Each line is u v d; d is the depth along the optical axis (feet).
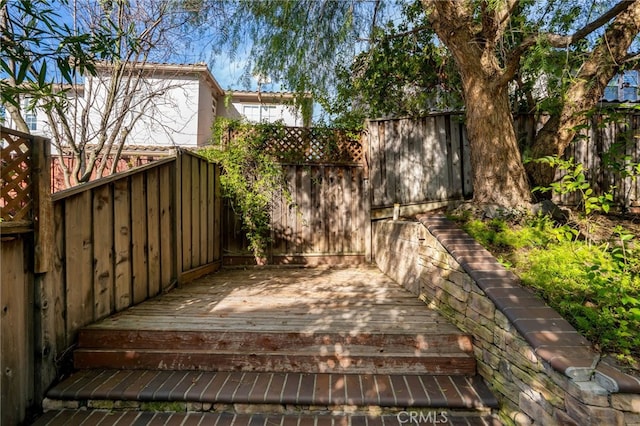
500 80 11.16
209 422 6.68
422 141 16.90
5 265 6.30
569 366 5.06
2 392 6.18
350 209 17.87
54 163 18.22
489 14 10.80
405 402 6.86
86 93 18.26
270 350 8.19
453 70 17.74
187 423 6.63
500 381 6.86
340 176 17.85
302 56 13.64
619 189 14.85
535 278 7.59
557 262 8.10
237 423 6.66
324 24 13.14
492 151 11.68
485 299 7.50
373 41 14.19
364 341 8.24
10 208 6.40
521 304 6.73
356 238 17.87
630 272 7.12
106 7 14.14
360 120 19.07
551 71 9.74
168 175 12.75
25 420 6.67
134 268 10.64
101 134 15.79
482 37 11.40
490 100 11.66
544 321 6.18
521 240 9.46
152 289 11.60
